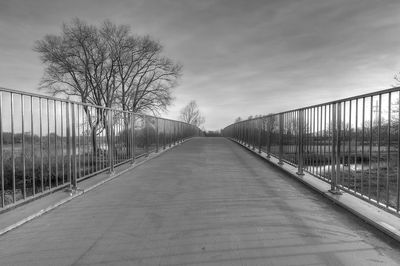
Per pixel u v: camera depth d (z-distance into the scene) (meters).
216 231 3.67
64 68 28.92
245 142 18.09
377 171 4.14
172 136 18.39
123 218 4.20
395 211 3.64
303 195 5.48
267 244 3.29
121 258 2.99
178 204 4.88
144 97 32.38
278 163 9.16
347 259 2.96
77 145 6.15
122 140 8.77
